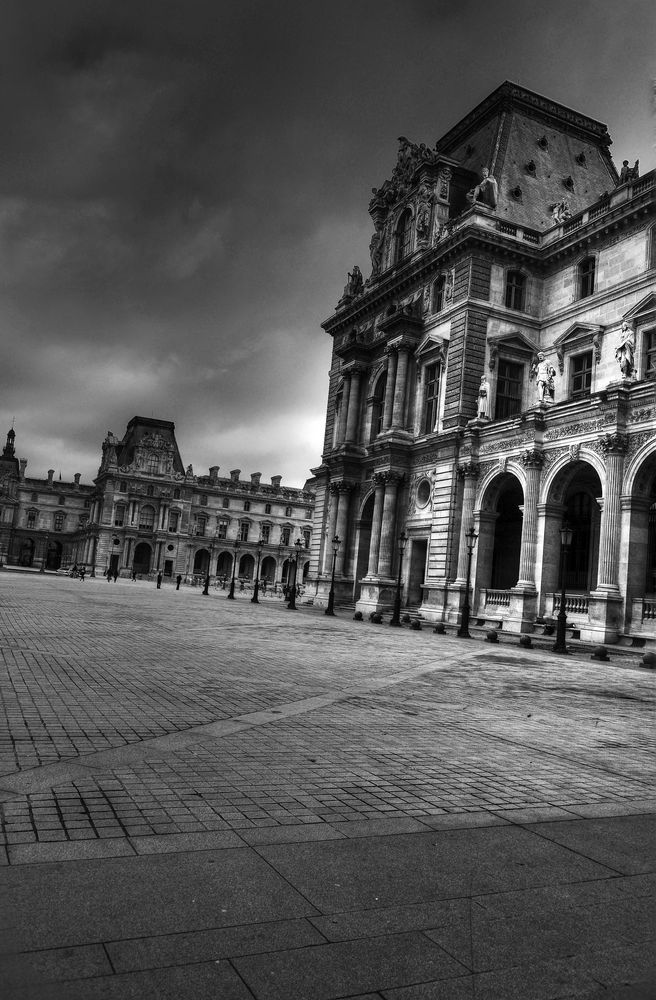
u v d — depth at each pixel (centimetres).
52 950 443
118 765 851
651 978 459
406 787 852
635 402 3559
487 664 2378
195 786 791
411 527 5212
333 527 6184
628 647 3306
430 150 5709
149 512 15612
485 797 838
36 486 18500
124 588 7488
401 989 429
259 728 1118
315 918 507
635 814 812
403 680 1828
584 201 5872
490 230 4994
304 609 5650
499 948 483
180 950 454
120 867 566
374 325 6275
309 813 730
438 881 584
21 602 3550
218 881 554
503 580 4881
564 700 1695
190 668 1733
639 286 4391
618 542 3538
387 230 6328
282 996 414
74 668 1585
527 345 5072
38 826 638
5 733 963
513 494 4906
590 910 549
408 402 5466
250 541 16512
